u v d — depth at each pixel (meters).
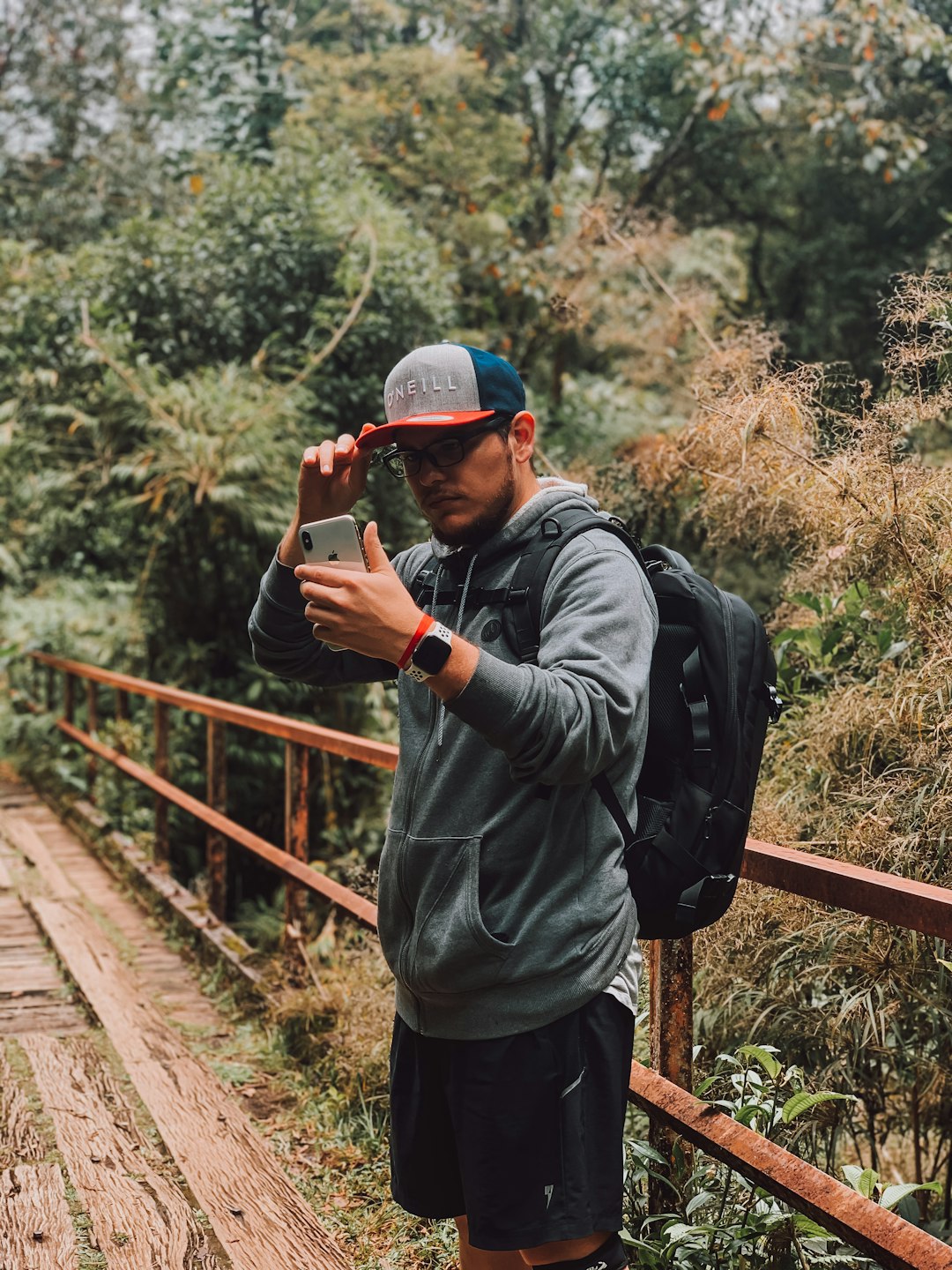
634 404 8.84
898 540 2.58
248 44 10.40
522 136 11.26
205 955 4.31
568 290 8.16
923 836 2.30
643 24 11.95
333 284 8.16
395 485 7.51
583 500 1.55
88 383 7.64
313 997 3.49
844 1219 1.57
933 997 2.29
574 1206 1.44
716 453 3.26
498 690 1.29
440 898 1.48
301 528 1.43
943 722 2.34
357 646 1.33
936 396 2.69
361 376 8.12
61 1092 3.14
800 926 2.39
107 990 3.93
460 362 1.49
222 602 7.57
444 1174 1.61
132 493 7.52
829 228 10.67
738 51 8.52
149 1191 2.59
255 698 7.17
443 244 10.06
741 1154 1.78
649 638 1.44
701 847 1.48
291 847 3.85
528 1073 1.45
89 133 14.60
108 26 14.54
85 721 8.30
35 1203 2.51
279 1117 3.07
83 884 5.66
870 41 8.16
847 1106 2.51
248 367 7.96
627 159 12.66
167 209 13.41
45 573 9.32
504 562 1.53
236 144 10.25
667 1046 2.09
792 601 3.01
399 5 12.91
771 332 3.63
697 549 4.02
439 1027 1.51
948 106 9.66
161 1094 3.12
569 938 1.45
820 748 2.62
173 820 7.08
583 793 1.46
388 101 10.91
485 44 12.26
